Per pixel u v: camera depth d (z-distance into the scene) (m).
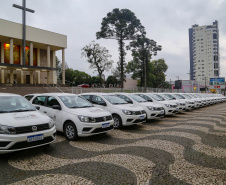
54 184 3.26
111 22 34.09
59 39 35.12
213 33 115.19
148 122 9.66
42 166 4.04
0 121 4.27
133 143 5.79
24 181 3.37
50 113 6.75
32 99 7.66
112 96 8.95
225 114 13.04
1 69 30.73
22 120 4.48
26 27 30.50
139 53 40.12
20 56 34.00
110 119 6.41
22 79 33.22
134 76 51.69
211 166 4.11
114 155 4.72
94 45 40.66
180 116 12.05
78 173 3.70
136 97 10.59
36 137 4.45
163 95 14.08
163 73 59.44
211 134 6.99
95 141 6.02
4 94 5.70
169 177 3.58
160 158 4.54
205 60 115.69
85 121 5.80
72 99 7.08
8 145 4.07
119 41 35.34
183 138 6.37
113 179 3.46
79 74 67.94
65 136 6.30
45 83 34.78
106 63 41.16
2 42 31.36
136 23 34.66
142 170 3.87
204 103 19.36
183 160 4.44
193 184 3.33
